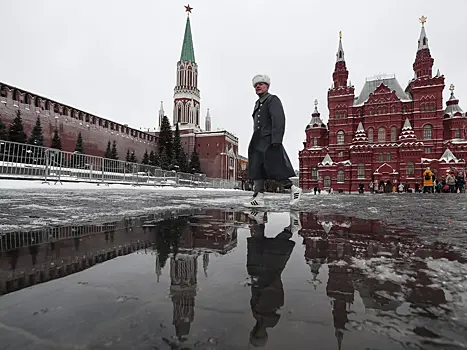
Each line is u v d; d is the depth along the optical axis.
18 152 12.16
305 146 50.75
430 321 0.67
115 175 18.80
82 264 1.16
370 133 42.56
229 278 0.99
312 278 1.00
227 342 0.55
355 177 40.94
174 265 1.16
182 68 68.44
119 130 46.06
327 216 3.29
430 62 41.19
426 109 40.16
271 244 1.61
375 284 0.94
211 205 5.04
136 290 0.86
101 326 0.63
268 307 0.74
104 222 2.50
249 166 4.71
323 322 0.65
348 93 45.03
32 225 2.27
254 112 4.62
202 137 63.44
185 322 0.64
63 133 36.06
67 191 8.73
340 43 48.03
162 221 2.63
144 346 0.54
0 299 0.78
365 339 0.58
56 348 0.53
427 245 1.61
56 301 0.77
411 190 36.34
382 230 2.19
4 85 29.53
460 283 0.95
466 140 39.47
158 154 52.66
